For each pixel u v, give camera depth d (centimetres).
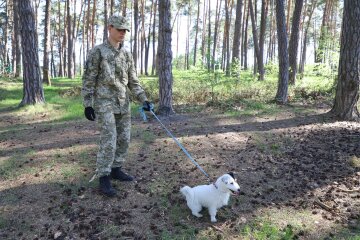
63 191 485
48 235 394
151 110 486
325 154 656
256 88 1301
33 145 701
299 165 605
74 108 1073
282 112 978
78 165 578
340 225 421
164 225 412
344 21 855
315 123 857
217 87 1305
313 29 4303
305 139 738
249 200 475
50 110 1066
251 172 568
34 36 1112
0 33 4084
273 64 1927
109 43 447
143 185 507
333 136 754
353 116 885
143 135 736
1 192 489
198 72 1362
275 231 394
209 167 579
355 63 858
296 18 1501
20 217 428
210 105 1055
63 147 676
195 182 524
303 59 3064
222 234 395
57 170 558
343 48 870
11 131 829
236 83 1377
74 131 804
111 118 452
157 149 652
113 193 464
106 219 421
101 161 458
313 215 444
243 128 809
